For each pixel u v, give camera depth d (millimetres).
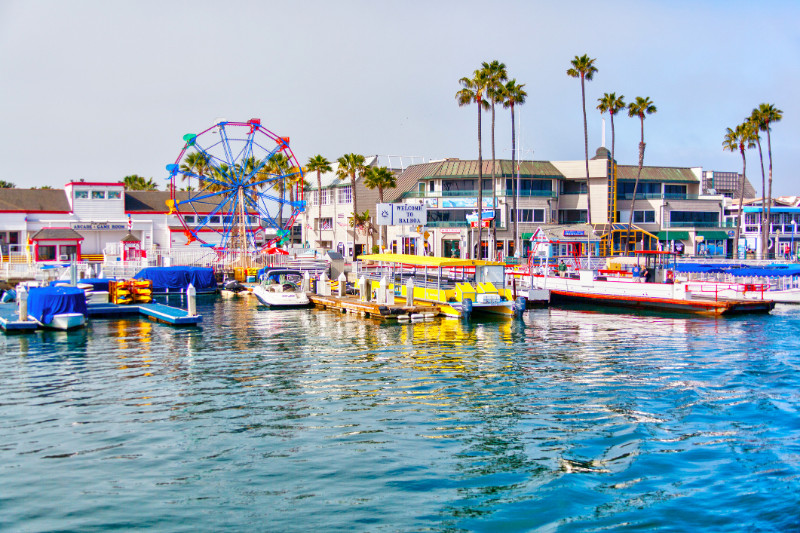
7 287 54594
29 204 79688
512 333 34875
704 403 21094
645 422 19219
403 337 33625
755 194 141125
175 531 12906
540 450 17047
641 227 95750
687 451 16938
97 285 48188
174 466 15969
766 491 14586
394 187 93188
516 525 13219
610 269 58125
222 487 14836
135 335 34438
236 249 70250
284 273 56906
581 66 82875
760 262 63969
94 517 13414
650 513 13664
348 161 86812
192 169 102312
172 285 56312
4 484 14898
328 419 19531
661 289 43938
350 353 29312
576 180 94188
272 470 15750
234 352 29609
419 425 19016
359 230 98250
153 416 19766
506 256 84062
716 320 39281
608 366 26547
